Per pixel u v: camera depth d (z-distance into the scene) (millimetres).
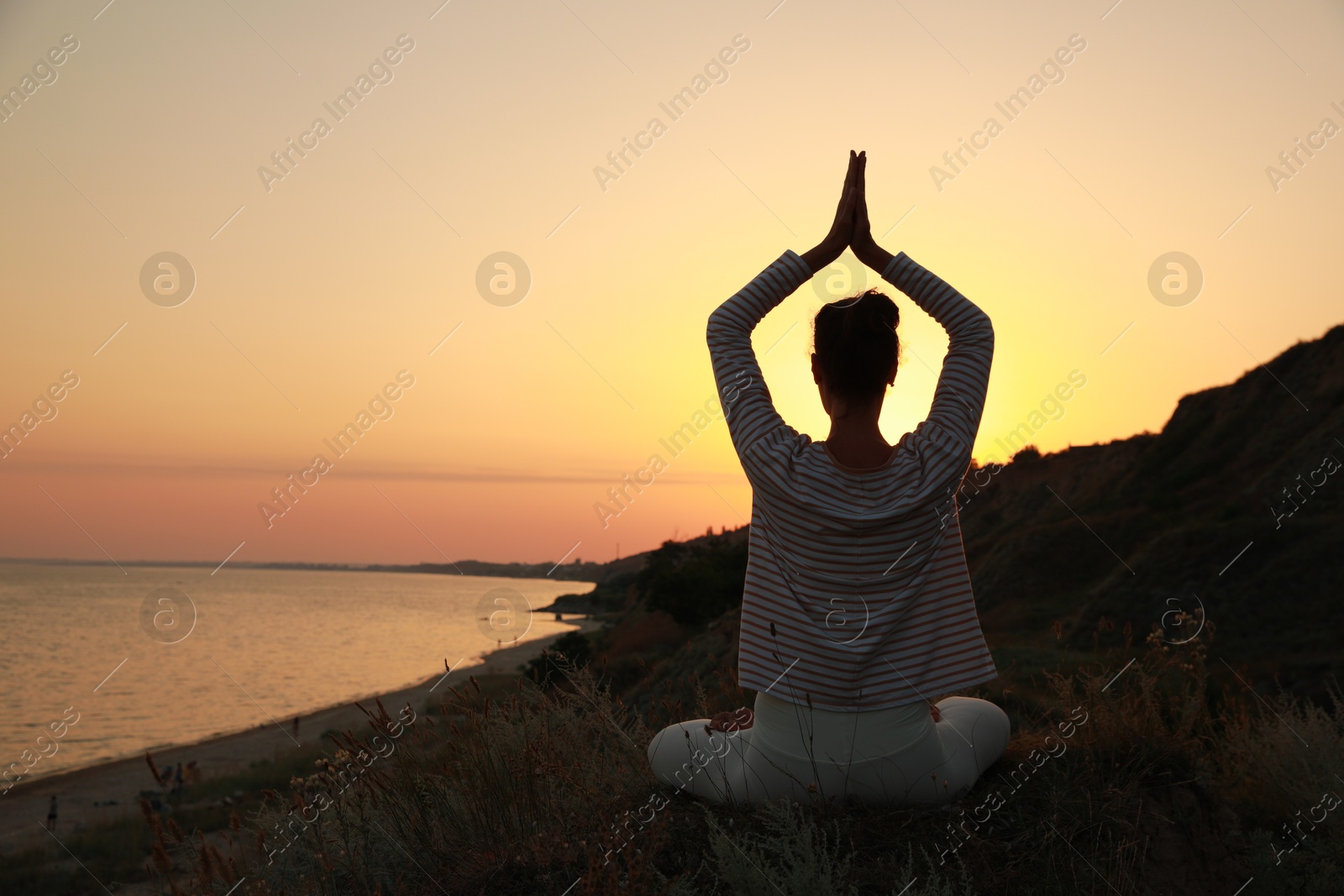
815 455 1918
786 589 1966
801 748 2033
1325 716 3398
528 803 2582
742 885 1822
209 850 2385
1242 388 54625
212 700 63156
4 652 96438
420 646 103375
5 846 20938
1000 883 1961
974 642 1959
